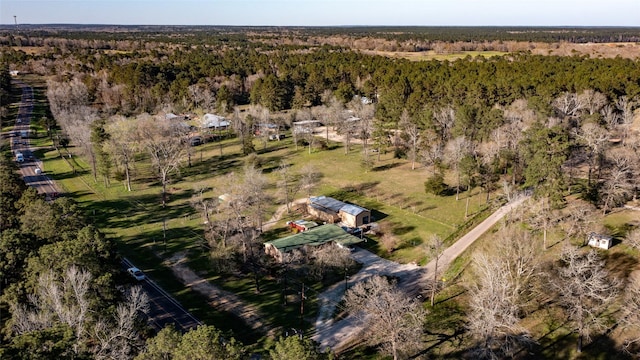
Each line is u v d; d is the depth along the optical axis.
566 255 58.03
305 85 182.12
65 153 136.25
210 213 89.62
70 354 34.56
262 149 137.25
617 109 118.06
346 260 67.38
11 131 155.25
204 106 173.50
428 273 69.75
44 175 118.94
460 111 108.62
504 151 94.38
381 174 110.62
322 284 68.12
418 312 52.28
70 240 57.09
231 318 60.72
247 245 74.75
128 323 45.59
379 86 172.12
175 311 62.06
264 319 60.50
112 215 95.06
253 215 86.19
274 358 35.66
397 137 126.62
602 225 72.31
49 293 45.25
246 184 87.44
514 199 81.31
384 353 51.38
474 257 61.03
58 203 65.81
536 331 55.41
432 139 113.44
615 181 74.50
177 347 35.59
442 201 93.25
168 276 71.12
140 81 185.50
